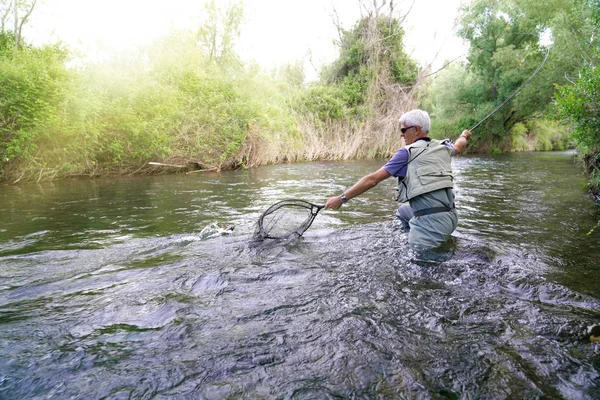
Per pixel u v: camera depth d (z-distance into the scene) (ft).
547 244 11.47
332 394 4.55
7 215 17.30
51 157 33.47
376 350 5.50
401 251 10.32
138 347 5.64
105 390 4.64
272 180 31.37
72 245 11.84
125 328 6.24
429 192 10.28
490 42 73.61
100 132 35.63
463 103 87.40
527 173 35.12
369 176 10.93
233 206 18.89
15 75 30.27
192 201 20.65
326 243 11.28
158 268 9.25
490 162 51.34
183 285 8.11
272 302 7.20
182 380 4.83
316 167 46.14
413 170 10.47
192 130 42.88
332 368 5.08
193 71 46.75
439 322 6.37
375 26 71.92
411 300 7.25
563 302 7.24
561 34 40.70
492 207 17.88
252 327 6.22
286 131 56.65
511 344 5.66
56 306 7.14
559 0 53.16
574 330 6.07
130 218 16.14
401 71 73.41
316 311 6.80
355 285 8.00
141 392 4.60
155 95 39.65
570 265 9.57
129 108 36.88
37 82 31.35
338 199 11.50
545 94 60.85
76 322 6.47
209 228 13.35
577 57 39.22
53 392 4.61
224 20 63.62
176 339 5.86
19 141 30.12
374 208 17.79
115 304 7.18
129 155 38.14
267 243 11.29
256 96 58.70
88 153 34.83
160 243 11.83
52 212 17.88
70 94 32.40
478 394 4.56
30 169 32.04
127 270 9.18
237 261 9.71
